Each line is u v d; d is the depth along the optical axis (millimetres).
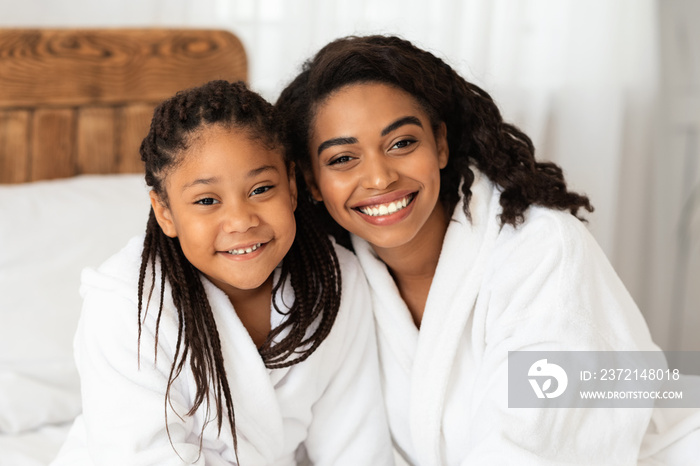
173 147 941
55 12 1880
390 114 1017
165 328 981
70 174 1898
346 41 1106
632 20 2066
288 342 1023
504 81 2066
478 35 2014
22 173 1851
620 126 2084
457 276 1115
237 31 2027
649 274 2254
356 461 1137
